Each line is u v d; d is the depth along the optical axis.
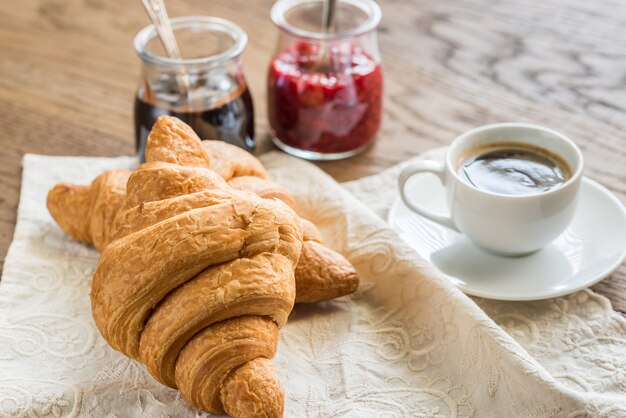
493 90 0.74
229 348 0.48
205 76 0.65
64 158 0.68
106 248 0.50
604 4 0.83
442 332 0.54
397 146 0.69
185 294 0.48
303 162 0.66
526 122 0.70
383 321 0.56
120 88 0.76
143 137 0.66
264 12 0.84
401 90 0.75
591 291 0.57
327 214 0.61
